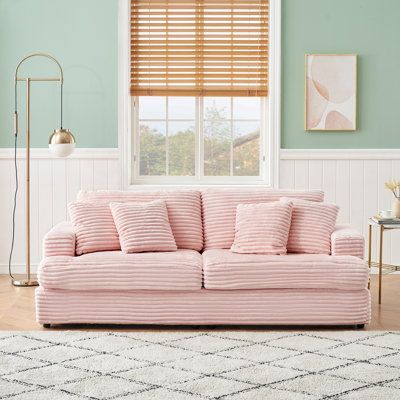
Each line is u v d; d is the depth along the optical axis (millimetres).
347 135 7801
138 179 7945
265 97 7887
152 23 7801
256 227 6066
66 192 7738
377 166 7801
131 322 5711
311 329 5773
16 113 7434
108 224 6117
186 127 7965
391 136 7805
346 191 7805
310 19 7730
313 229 6121
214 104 7953
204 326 5852
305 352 5129
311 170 7793
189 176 7977
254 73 7840
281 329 5766
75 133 7738
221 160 7953
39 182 7730
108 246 6055
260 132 7938
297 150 7766
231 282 5652
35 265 7777
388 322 5969
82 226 6059
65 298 5695
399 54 7758
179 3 7801
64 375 4668
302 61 7758
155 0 7793
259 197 6445
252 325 5879
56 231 5980
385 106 7797
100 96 7727
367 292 5727
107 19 7699
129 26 7781
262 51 7828
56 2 7672
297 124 7781
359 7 7738
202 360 4949
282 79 7762
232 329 5766
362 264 5691
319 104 7750
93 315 5707
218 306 5695
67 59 7699
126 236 5988
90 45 7703
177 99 7949
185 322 5707
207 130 7969
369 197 7805
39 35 7676
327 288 5695
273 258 5742
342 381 4559
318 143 7793
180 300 5699
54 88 7711
